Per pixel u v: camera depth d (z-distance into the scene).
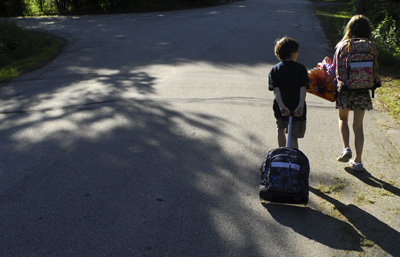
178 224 3.50
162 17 21.55
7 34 13.05
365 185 4.15
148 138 5.39
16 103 7.12
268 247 3.21
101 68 9.84
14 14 26.03
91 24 19.12
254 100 7.05
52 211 3.69
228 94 7.41
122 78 8.72
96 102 7.02
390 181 4.22
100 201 3.86
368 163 4.62
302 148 5.05
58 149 5.06
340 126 4.61
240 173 4.44
